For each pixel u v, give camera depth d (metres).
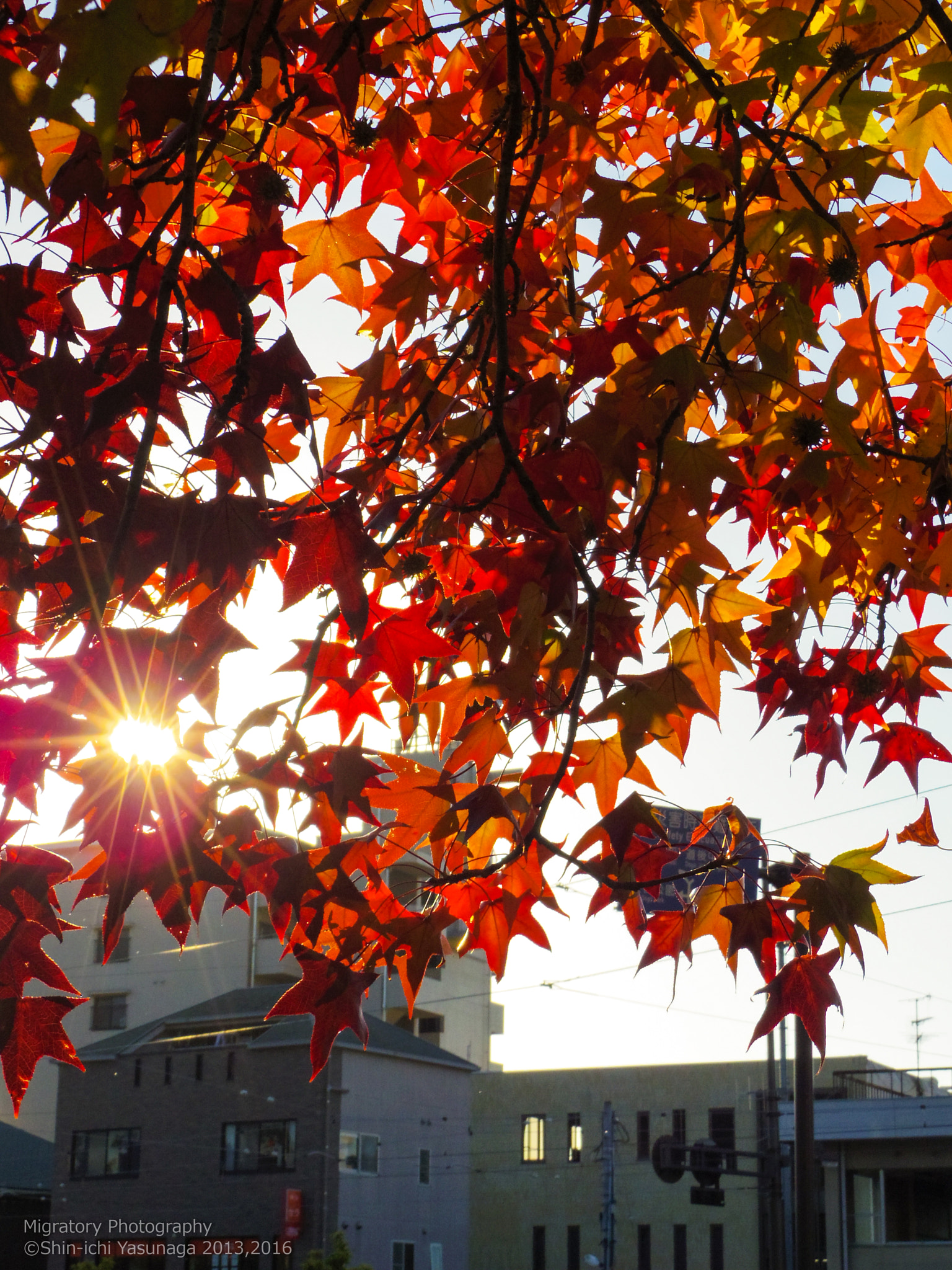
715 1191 18.70
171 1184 23.86
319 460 1.96
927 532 2.64
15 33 1.93
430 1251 25.16
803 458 2.26
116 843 1.92
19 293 2.01
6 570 1.92
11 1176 27.94
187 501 1.88
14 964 1.92
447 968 31.92
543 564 2.28
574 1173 26.78
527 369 2.56
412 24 2.61
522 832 2.30
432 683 2.70
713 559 2.31
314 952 2.15
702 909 2.41
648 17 2.13
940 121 2.18
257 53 2.13
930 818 2.65
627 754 2.29
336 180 2.41
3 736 1.85
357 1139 23.69
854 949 2.24
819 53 1.97
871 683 2.65
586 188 2.31
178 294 2.04
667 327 2.39
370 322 2.63
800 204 2.34
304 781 2.11
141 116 2.04
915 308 2.58
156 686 1.85
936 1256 19.83
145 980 28.67
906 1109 20.70
